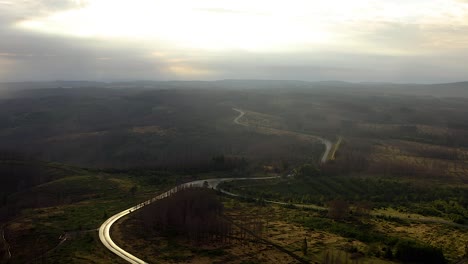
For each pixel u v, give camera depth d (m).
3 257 152.12
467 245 156.62
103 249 153.38
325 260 142.25
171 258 146.12
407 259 143.50
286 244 160.12
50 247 157.12
